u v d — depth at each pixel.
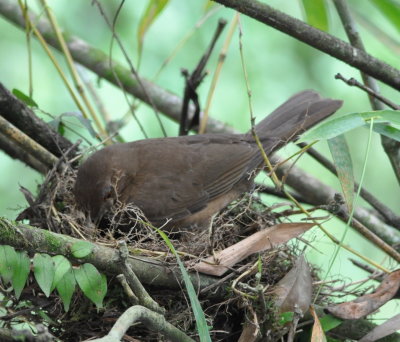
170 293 8.06
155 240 8.67
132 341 7.65
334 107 10.80
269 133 10.68
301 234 8.60
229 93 13.63
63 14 13.55
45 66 13.70
